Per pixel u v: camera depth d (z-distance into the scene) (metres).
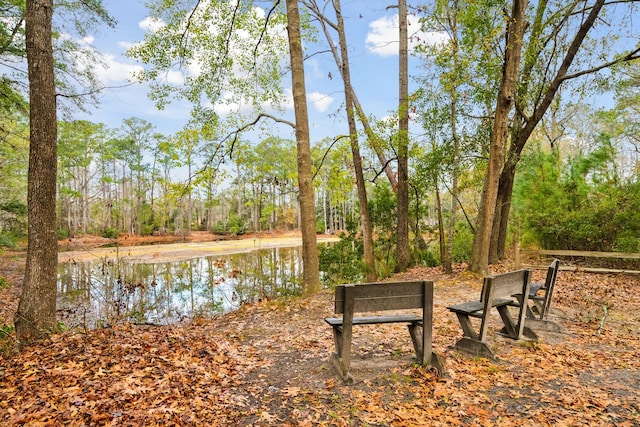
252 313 8.05
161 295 12.38
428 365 4.17
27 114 13.19
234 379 4.20
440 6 11.45
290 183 51.88
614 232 11.51
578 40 11.15
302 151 9.88
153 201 54.59
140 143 54.59
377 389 3.80
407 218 14.70
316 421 3.22
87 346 4.95
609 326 6.12
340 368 3.99
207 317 8.88
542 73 12.62
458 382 3.93
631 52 10.28
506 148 13.03
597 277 10.17
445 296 8.74
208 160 12.53
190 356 4.75
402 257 14.72
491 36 9.79
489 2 10.52
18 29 11.88
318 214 63.00
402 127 14.34
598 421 3.19
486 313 4.58
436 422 3.18
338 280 12.53
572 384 3.95
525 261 12.54
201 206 65.56
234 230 49.47
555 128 16.27
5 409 3.31
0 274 16.73
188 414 3.29
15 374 4.10
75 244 37.31
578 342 5.34
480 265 10.98
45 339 5.43
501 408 3.43
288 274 16.78
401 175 14.52
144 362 4.39
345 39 14.52
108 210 56.19
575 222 12.00
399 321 4.13
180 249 30.75
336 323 4.10
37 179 5.73
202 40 11.24
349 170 16.58
